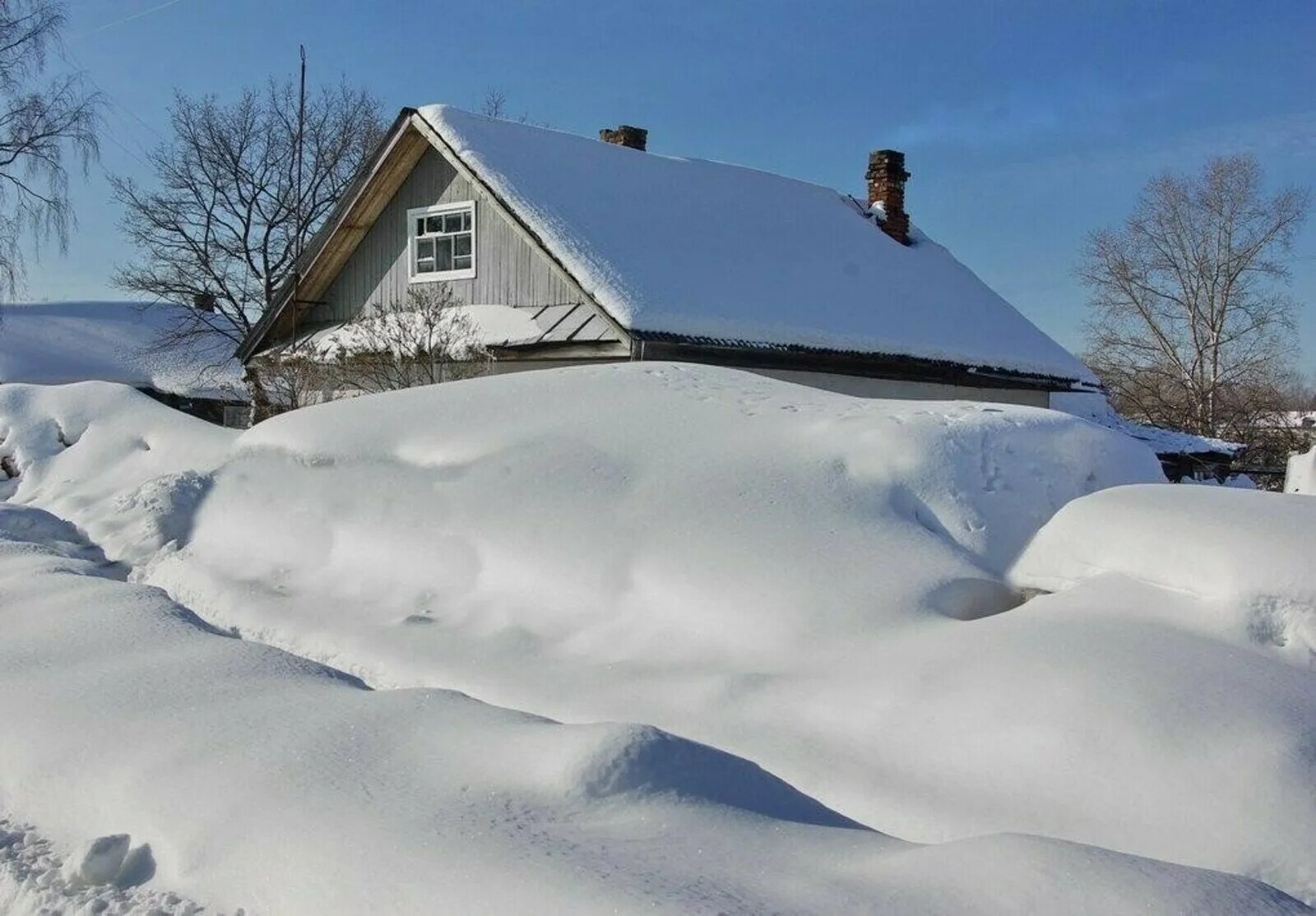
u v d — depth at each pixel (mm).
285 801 3385
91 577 6590
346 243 17969
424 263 17266
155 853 3428
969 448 5863
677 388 7438
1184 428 34312
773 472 5910
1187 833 3412
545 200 15055
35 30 25469
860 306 17406
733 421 6707
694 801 3211
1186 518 4746
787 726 4344
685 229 16719
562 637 5414
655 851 2887
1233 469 22266
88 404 10711
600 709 4723
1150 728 3715
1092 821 3543
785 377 15078
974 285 21859
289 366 14508
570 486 6234
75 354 32562
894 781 3916
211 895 3184
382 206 17609
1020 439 6016
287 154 34344
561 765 3314
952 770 3896
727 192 19219
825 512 5551
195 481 8242
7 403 10828
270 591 6703
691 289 14539
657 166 18625
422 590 6168
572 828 3039
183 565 7332
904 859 2846
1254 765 3520
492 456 6691
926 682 4297
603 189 16531
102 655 5062
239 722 4047
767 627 4949
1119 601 4594
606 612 5449
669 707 4613
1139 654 4094
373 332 14508
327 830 3174
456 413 7430
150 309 37375
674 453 6332
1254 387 35188
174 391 30953
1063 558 5086
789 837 3055
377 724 3928
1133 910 2484
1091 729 3783
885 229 22078
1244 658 4062
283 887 3055
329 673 4785
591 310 14305
